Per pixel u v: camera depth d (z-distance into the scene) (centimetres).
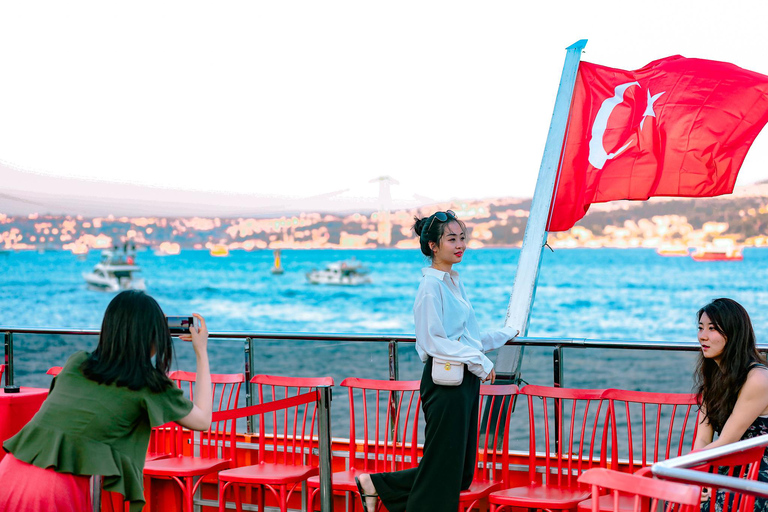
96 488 276
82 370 276
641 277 6125
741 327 316
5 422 438
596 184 560
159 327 282
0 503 262
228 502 483
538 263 471
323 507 377
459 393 358
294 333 504
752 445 226
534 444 388
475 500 367
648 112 556
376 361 488
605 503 336
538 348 436
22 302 7419
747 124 547
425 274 374
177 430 452
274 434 427
